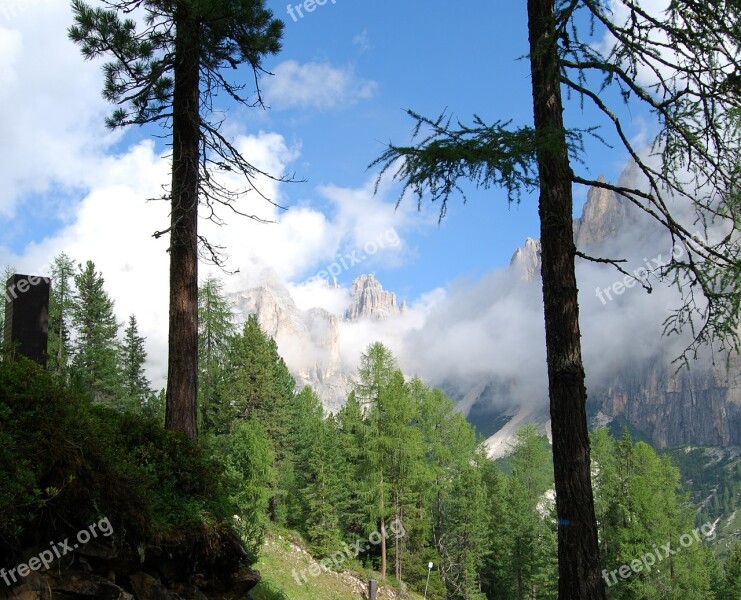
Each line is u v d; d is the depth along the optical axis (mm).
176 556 7363
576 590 5703
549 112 6402
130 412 8656
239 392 47031
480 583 56594
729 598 50469
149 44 10594
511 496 58625
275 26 10945
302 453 52281
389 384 40750
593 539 5816
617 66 6055
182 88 10820
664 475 44188
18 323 8922
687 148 6059
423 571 44188
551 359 6207
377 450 39875
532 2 6613
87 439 6512
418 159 5707
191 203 10453
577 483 5898
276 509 46406
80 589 6117
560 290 6199
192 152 10688
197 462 8164
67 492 6125
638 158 6301
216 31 10750
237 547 8102
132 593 6711
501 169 5547
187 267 10414
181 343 10180
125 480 6777
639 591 37375
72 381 8281
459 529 50469
